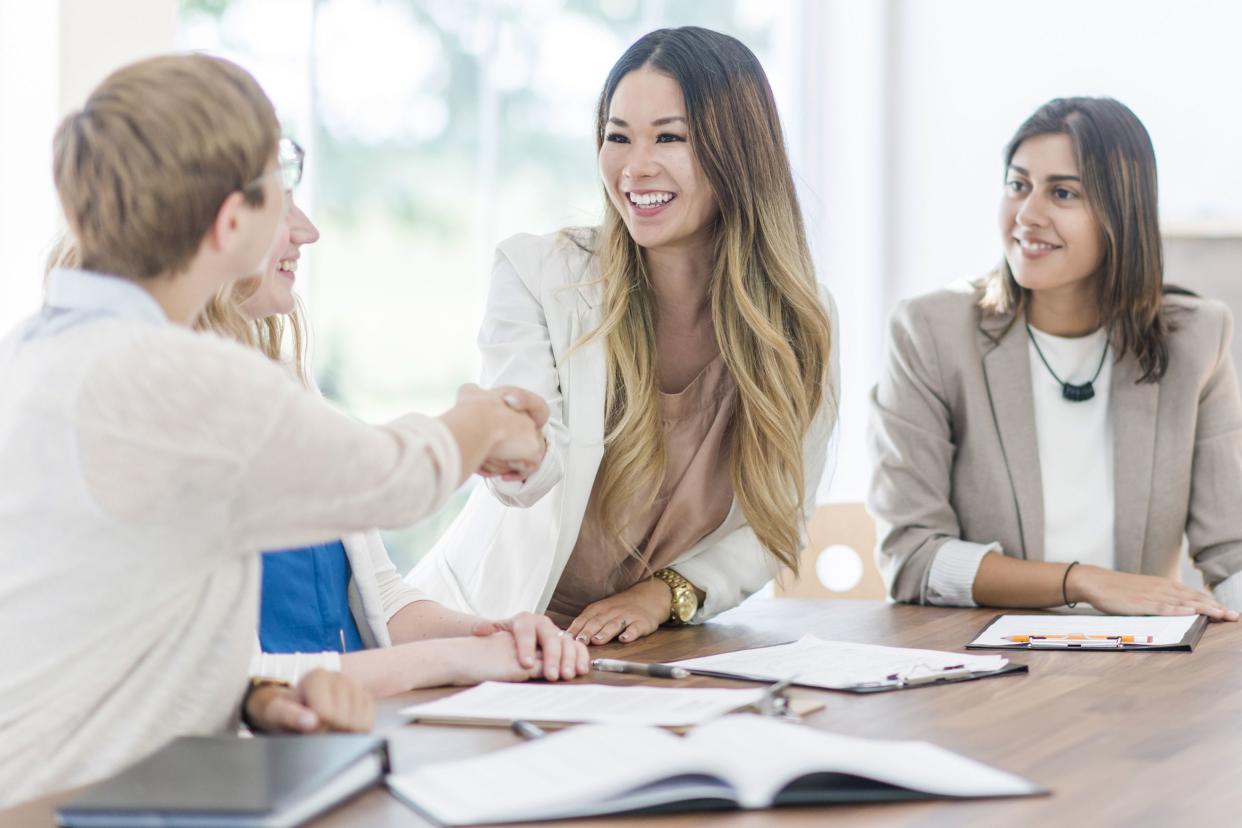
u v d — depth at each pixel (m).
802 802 1.08
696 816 1.04
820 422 2.27
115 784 0.99
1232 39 4.10
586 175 4.62
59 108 2.82
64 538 1.09
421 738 1.29
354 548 1.78
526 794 1.03
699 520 2.18
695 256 2.14
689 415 2.18
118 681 1.16
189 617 1.20
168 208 1.13
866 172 4.88
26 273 2.83
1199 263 3.53
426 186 4.25
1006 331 2.54
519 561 2.12
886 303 4.90
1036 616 2.15
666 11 4.78
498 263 2.22
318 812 1.01
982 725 1.37
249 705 1.28
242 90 1.18
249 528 1.13
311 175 3.94
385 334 4.20
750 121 2.07
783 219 2.14
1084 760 1.23
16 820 1.01
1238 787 1.15
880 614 2.23
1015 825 1.03
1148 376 2.49
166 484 1.06
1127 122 2.42
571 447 2.08
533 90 4.49
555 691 1.47
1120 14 4.30
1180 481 2.48
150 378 1.05
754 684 1.57
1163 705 1.47
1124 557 2.48
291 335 1.88
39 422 1.07
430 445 1.22
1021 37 4.55
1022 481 2.47
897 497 2.50
